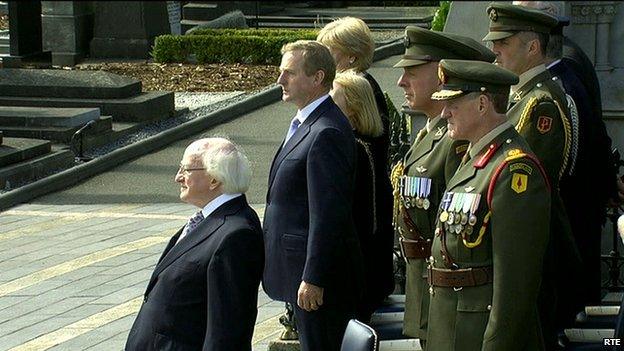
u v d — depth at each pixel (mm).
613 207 11344
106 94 26406
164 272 7930
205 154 7953
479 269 7883
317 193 8984
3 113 24156
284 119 27312
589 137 10055
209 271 7730
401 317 11125
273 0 48719
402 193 9234
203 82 31688
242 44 34719
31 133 23703
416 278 9203
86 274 15008
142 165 23109
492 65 7961
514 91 9352
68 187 21312
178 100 29344
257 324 12500
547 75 9305
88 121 24250
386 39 39719
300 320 9242
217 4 44750
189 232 7984
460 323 7930
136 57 37750
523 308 7621
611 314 10992
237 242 7746
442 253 8055
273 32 35969
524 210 7633
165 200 20188
